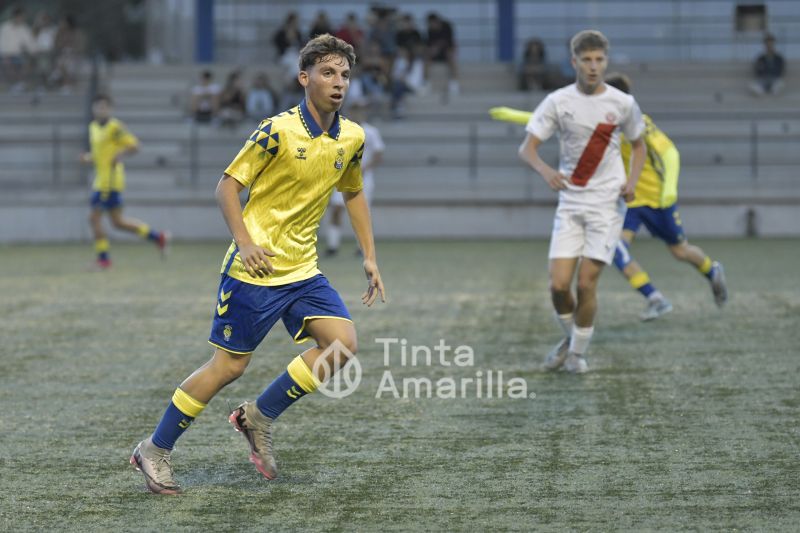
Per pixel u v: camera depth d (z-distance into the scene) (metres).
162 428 14.95
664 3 77.75
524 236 62.53
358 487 15.07
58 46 75.44
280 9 80.12
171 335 29.14
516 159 68.50
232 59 80.50
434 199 62.81
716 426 18.42
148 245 59.97
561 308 23.38
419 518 13.64
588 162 22.36
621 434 17.97
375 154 50.75
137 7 128.75
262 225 14.98
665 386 21.78
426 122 71.25
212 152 70.38
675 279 40.53
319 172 14.93
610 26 78.38
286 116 14.80
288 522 13.53
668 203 25.91
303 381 15.12
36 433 18.52
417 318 31.61
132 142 46.69
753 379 22.33
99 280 42.44
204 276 43.62
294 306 15.28
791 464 16.02
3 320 31.94
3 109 72.25
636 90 74.00
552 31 78.69
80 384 22.75
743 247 53.56
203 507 14.22
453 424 18.86
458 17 79.25
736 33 77.44
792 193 63.22
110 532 13.25
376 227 63.00
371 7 75.88
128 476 15.82
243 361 15.14
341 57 14.73
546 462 16.30
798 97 72.62
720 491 14.70
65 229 63.31
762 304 33.44
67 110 72.50
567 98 22.22
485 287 38.91
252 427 15.41
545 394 21.25
